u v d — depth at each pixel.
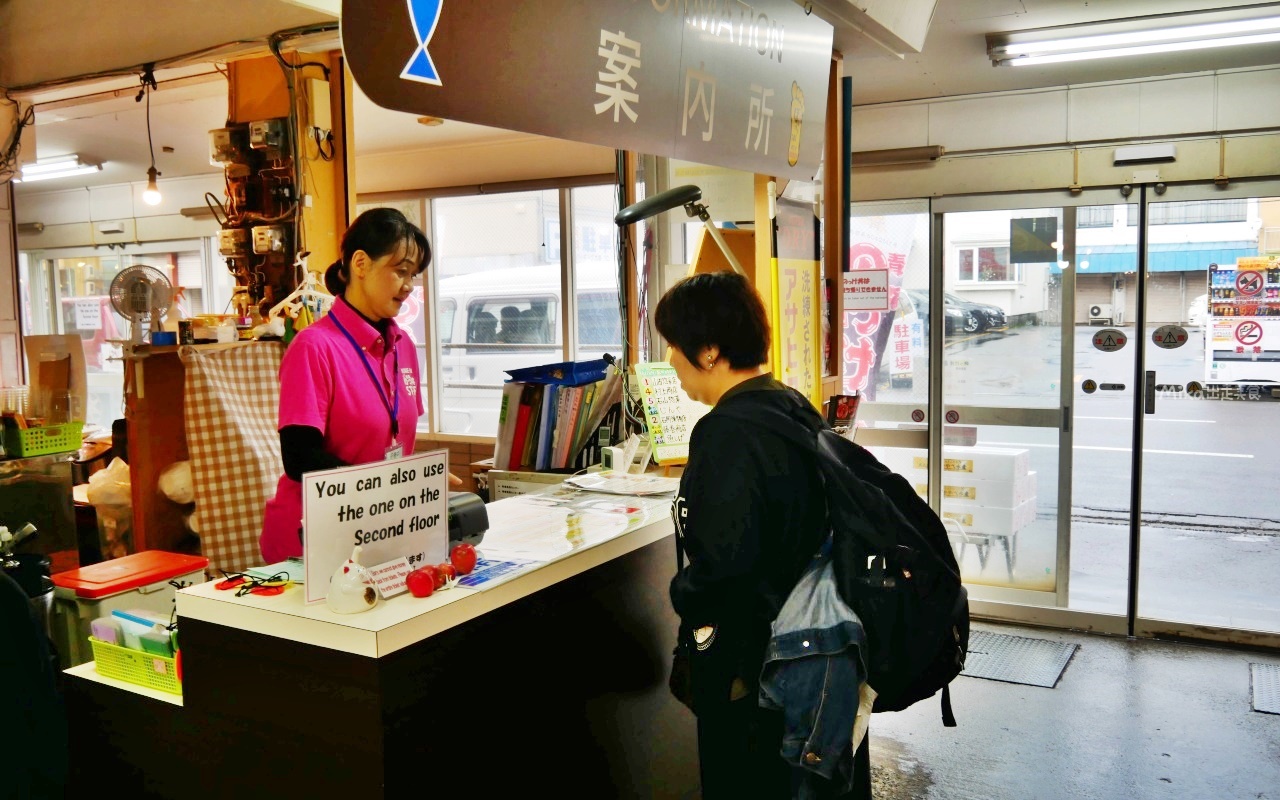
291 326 3.08
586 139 1.91
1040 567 4.84
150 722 1.79
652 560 2.29
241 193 3.69
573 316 6.26
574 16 1.80
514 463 3.13
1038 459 4.82
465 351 6.74
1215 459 8.42
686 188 2.78
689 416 3.16
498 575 1.78
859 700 1.65
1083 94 4.53
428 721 1.59
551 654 1.92
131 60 3.53
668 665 2.38
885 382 5.12
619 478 2.80
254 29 3.20
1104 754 3.39
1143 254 4.50
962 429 4.96
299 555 2.12
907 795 3.12
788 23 2.69
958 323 4.92
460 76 1.57
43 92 3.90
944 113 4.81
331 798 1.56
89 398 8.22
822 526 1.69
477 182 6.36
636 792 2.25
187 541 3.12
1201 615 4.61
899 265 5.03
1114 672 4.16
